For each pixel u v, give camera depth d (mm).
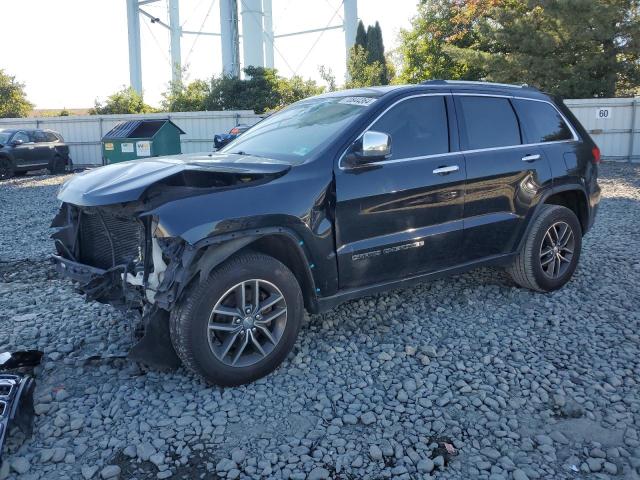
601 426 3473
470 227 4918
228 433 3381
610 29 22344
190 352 3645
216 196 3691
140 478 3002
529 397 3793
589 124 20750
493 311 5211
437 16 29484
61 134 25859
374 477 3012
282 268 3934
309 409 3648
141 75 49781
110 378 4031
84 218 4258
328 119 4660
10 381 3305
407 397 3783
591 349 4453
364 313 5156
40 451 3193
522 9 25797
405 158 4559
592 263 6633
